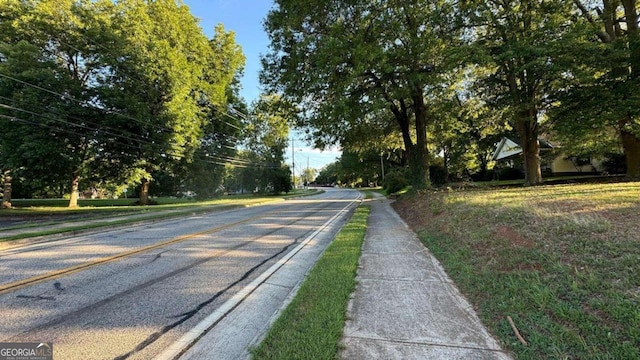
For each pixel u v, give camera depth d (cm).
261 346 304
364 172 6334
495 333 327
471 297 425
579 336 292
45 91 2145
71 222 1481
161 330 362
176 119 2631
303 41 1534
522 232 574
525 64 1379
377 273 548
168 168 2969
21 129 2116
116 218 1631
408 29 1424
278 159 5359
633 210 579
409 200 1689
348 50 1380
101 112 2398
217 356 306
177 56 2695
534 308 355
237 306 434
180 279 550
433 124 2180
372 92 1525
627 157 1652
